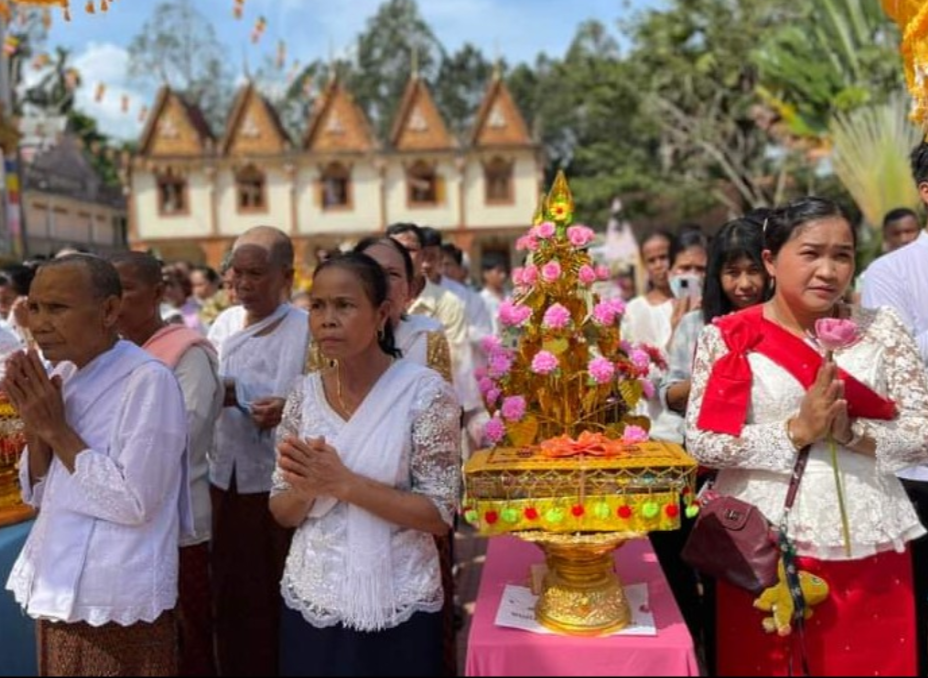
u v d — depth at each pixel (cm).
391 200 3108
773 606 206
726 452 210
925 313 288
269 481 332
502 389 245
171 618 232
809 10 1320
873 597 212
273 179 3088
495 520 206
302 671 214
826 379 196
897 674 214
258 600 333
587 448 216
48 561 214
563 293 238
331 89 3114
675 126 1978
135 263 287
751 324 218
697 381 224
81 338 216
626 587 238
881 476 213
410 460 216
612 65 2086
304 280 1191
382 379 217
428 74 4428
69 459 212
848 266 206
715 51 1784
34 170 2675
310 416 220
